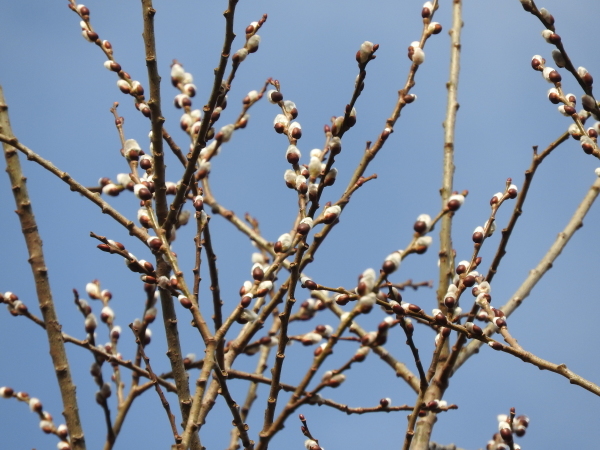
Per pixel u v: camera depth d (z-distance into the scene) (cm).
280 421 406
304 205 448
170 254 451
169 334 485
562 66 482
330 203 475
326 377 399
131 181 489
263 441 412
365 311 374
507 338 484
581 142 498
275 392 427
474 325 475
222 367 496
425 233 362
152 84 489
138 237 475
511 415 475
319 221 420
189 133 541
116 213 479
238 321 442
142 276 463
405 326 448
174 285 445
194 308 434
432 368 530
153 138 489
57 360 512
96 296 640
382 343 382
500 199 510
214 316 503
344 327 387
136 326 583
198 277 459
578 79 482
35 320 556
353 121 426
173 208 460
